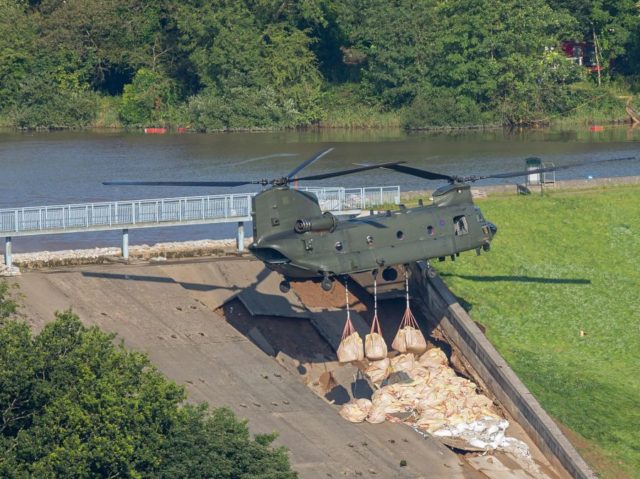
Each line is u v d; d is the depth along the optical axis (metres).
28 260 90.88
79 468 56.97
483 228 81.94
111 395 59.19
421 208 81.00
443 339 91.62
